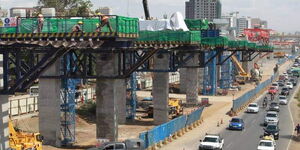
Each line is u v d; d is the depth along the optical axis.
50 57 31.92
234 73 130.75
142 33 48.62
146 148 42.56
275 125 55.16
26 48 32.97
